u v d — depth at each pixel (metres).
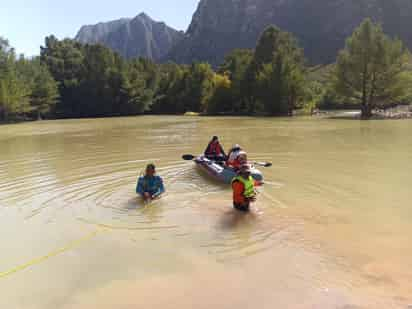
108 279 5.07
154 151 16.48
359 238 6.17
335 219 7.07
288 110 47.81
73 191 9.41
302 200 8.32
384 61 38.62
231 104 57.41
